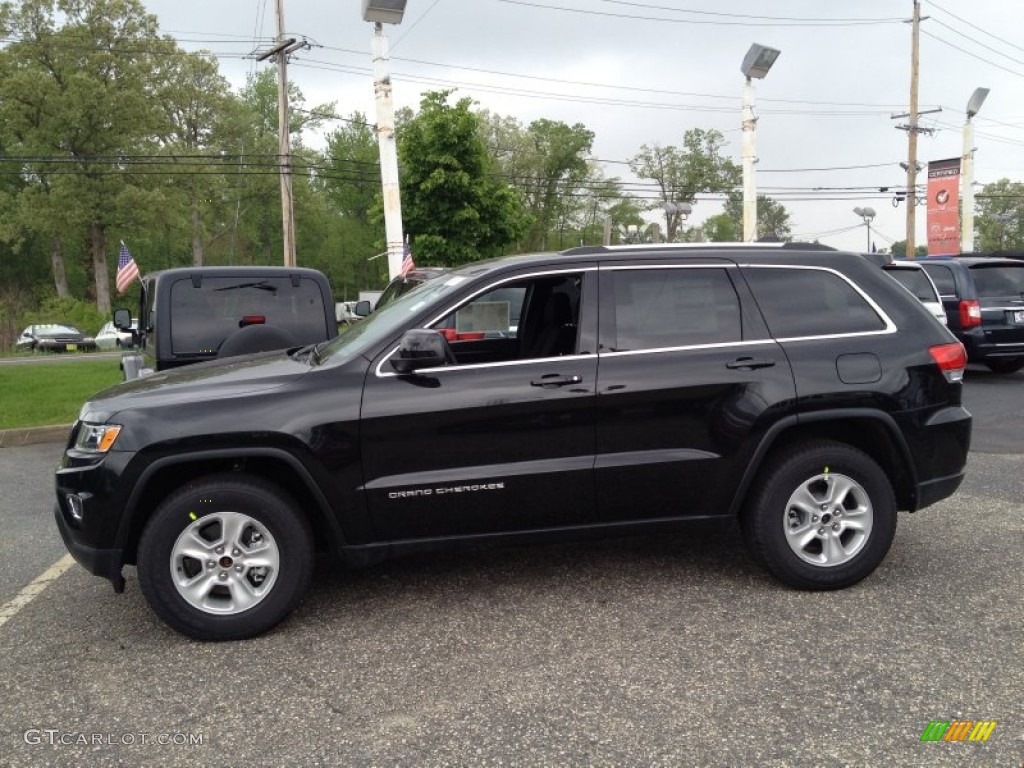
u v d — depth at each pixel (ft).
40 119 165.37
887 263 15.87
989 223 307.78
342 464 13.47
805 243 15.89
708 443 14.39
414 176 72.74
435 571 16.44
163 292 23.66
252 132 215.72
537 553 17.34
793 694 11.25
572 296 15.71
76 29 164.96
